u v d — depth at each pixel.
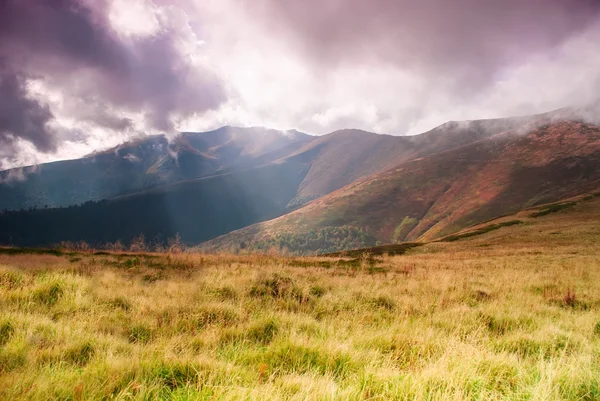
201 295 8.85
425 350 5.15
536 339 5.86
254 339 5.75
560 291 12.45
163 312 7.20
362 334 6.02
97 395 3.27
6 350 4.35
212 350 4.79
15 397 3.06
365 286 11.78
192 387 3.44
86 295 8.20
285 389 3.46
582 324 7.22
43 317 6.12
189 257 22.12
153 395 3.34
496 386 3.79
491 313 7.88
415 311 8.51
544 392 3.36
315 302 9.09
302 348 4.74
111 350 4.57
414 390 3.40
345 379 3.83
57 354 4.41
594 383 3.70
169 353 4.39
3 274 9.01
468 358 4.32
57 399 3.12
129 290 9.73
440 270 21.09
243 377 3.81
